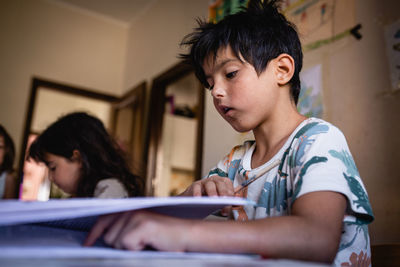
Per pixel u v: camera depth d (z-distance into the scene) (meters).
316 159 0.45
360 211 0.43
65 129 1.20
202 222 0.34
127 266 0.23
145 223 0.33
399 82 1.22
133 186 1.26
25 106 3.14
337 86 1.44
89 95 3.48
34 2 3.38
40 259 0.25
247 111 0.58
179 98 4.36
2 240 0.32
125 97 3.37
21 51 3.23
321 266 0.25
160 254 0.30
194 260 0.28
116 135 3.41
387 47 1.28
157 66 3.07
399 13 1.26
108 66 3.65
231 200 0.35
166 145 3.68
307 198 0.40
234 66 0.58
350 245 0.50
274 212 0.55
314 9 1.60
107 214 0.35
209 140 2.20
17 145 3.02
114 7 3.51
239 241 0.33
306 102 1.56
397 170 1.17
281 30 0.63
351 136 1.35
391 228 1.16
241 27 0.60
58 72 3.37
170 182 3.73
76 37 3.53
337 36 1.47
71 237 0.39
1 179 2.18
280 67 0.60
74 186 1.20
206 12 2.44
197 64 0.67
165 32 3.04
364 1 1.39
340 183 0.42
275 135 0.60
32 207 0.29
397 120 1.20
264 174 0.59
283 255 0.34
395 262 0.57
